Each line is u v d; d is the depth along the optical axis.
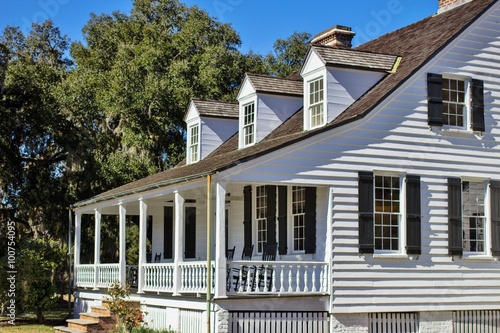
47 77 40.25
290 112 23.50
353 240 18.59
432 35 21.67
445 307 19.59
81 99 37.38
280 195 20.56
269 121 23.12
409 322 19.31
